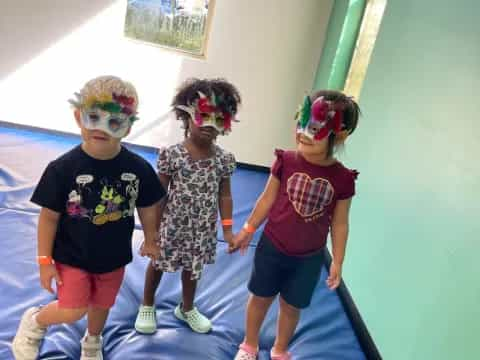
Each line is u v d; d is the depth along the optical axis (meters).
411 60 2.02
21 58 3.69
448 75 1.66
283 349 1.72
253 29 3.73
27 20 3.58
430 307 1.51
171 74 3.81
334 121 1.30
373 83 2.49
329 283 1.43
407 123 1.95
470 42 1.53
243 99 3.95
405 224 1.80
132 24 3.73
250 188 3.63
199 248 1.61
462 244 1.38
